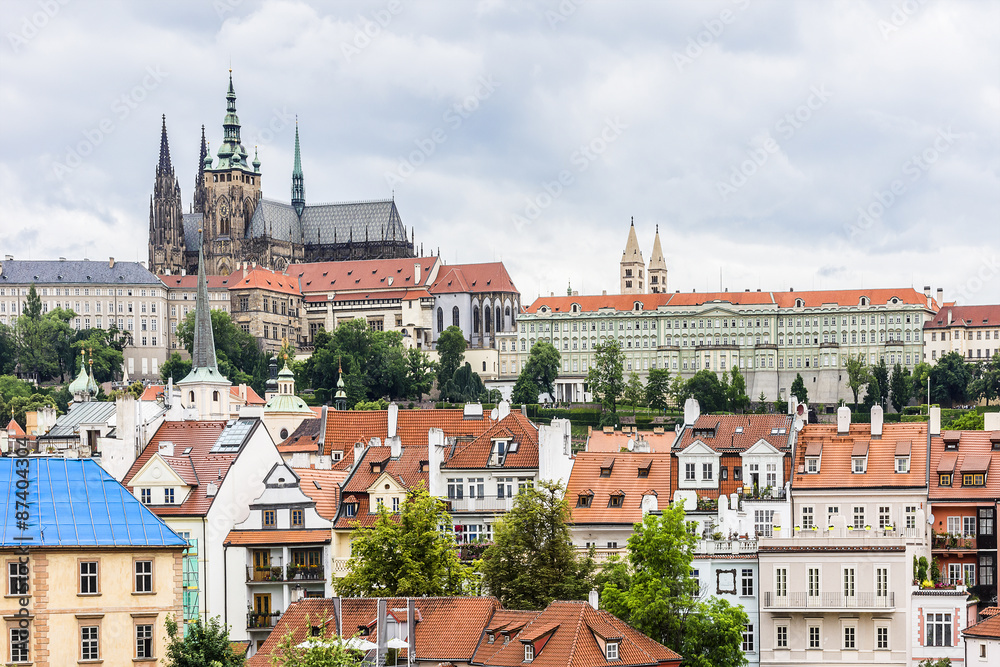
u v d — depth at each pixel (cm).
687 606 19875
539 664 17750
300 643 17938
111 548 17638
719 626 19600
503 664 17962
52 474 18162
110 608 17588
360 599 19400
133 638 17650
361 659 18350
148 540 17812
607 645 18000
